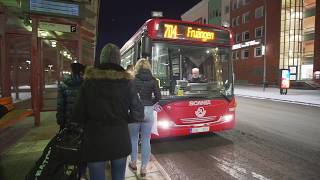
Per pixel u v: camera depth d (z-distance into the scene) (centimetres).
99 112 241
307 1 3984
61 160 319
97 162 247
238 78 5159
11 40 1305
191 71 670
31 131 718
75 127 338
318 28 3634
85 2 794
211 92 685
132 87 266
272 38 4262
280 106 1547
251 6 4684
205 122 664
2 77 882
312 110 1362
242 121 1027
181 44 660
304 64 4078
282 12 4122
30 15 751
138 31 726
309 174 476
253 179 454
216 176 467
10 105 761
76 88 393
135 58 724
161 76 632
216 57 703
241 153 602
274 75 4231
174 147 652
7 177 404
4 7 803
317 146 660
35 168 317
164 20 645
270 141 709
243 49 4969
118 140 245
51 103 1313
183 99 640
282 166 517
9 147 565
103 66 253
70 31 865
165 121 626
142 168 429
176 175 472
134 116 270
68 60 3045
